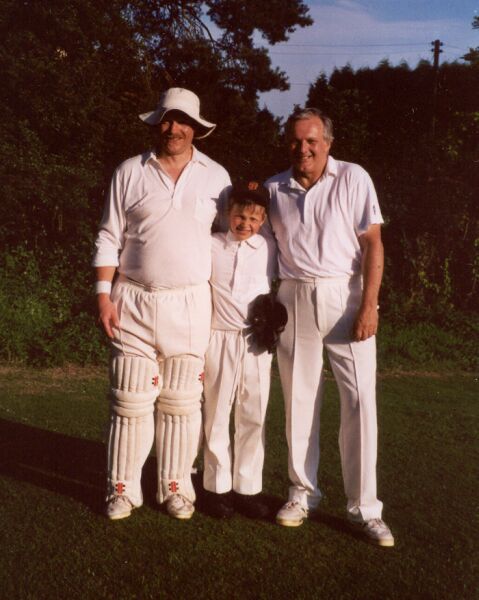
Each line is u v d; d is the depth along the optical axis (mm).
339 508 3838
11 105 10797
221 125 17625
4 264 9141
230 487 3699
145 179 3500
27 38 11047
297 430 3604
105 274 3592
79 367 7324
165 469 3686
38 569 3080
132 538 3398
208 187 3547
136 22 15766
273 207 3543
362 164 11242
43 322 7934
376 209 3426
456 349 9055
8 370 7031
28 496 3842
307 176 3453
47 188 9734
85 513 3650
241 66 21703
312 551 3340
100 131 11406
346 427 3518
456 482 4320
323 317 3457
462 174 10719
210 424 3672
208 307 3600
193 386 3617
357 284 3518
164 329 3508
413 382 7543
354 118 12047
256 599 2914
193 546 3346
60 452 4590
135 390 3549
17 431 5000
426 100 15523
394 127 13875
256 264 3574
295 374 3559
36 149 10539
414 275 10414
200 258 3520
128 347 3545
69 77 11328
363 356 3475
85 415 5492
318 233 3432
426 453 4898
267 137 19078
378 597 2959
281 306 3553
